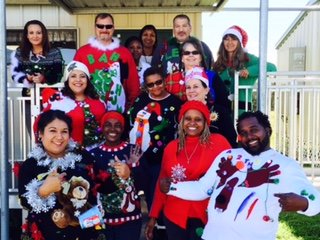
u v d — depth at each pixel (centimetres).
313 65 990
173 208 323
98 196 323
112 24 448
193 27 891
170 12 877
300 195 260
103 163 354
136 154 358
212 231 278
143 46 591
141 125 398
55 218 278
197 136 325
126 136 419
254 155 280
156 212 346
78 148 302
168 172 330
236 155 285
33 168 285
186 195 309
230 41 476
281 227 532
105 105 421
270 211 262
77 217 282
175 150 329
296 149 562
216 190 283
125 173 338
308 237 498
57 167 286
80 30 891
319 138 579
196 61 404
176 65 436
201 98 370
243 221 265
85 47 452
